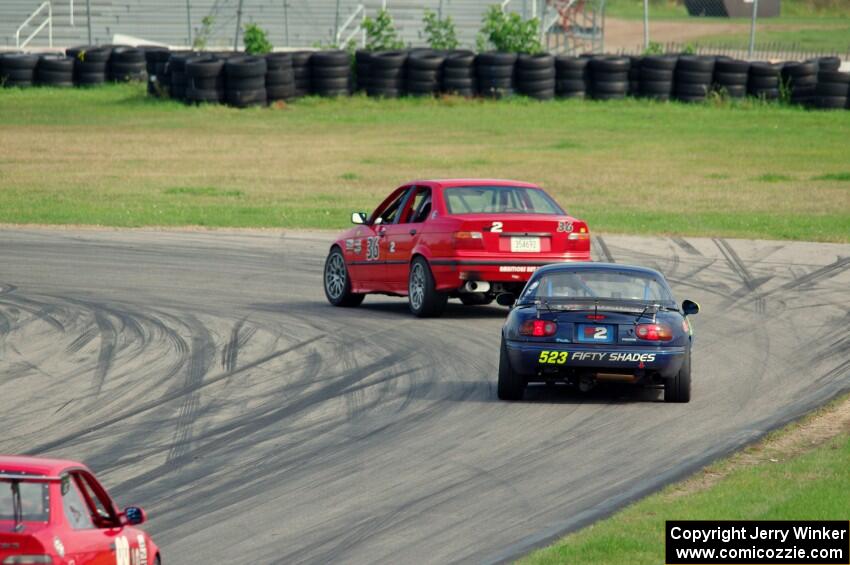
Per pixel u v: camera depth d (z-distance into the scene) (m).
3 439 40.47
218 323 62.03
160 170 136.75
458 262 61.28
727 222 101.81
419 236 63.59
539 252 62.03
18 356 53.81
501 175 133.00
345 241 68.69
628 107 188.88
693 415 42.91
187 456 38.19
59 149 152.88
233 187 124.19
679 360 43.91
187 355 54.03
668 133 168.38
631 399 45.84
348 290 68.25
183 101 190.12
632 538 28.31
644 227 98.88
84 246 89.38
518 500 32.94
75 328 60.31
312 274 80.06
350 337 58.47
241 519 31.67
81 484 21.44
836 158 149.38
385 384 48.38
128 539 22.06
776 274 78.44
